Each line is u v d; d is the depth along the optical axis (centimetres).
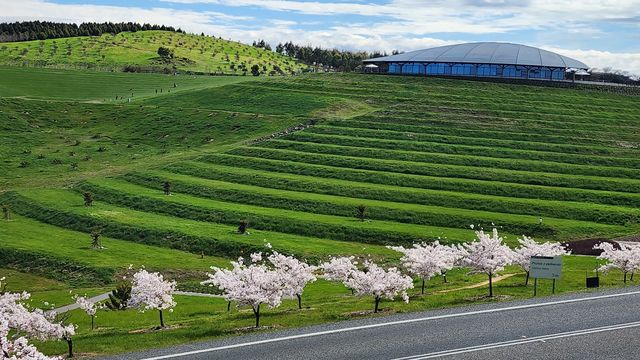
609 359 4603
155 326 6812
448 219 13275
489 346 4856
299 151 18275
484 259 7125
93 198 15162
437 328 5356
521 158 17775
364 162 17188
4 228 12938
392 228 12625
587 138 19712
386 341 5006
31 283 10238
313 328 5450
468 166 16988
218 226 13000
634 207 14212
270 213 13600
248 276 6209
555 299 6406
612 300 6316
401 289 6650
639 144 19488
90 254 11306
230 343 5034
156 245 12125
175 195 15138
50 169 18412
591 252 10981
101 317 8150
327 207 14038
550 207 13900
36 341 5869
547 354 4694
